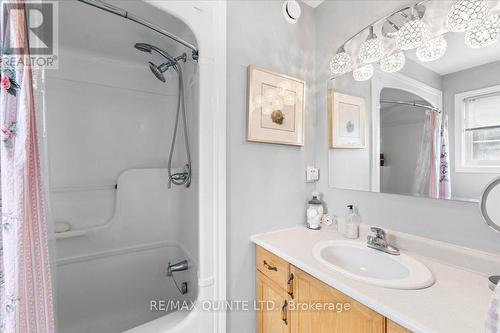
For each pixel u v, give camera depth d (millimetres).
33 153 727
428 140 1041
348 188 1385
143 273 1774
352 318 789
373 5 1256
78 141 1688
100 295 1611
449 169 977
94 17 1325
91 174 1734
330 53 1501
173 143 1862
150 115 1973
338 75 1445
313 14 1622
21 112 702
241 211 1280
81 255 1586
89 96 1726
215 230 1190
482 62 889
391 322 676
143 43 1572
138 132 1921
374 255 1097
